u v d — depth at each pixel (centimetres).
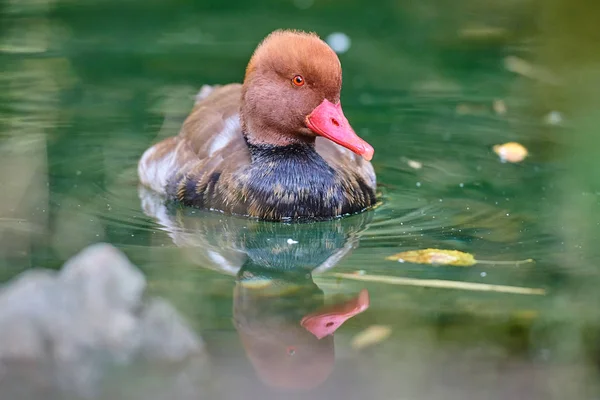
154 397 664
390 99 1555
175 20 1961
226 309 835
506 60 1750
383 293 886
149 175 1243
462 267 956
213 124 1223
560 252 996
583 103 1527
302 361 728
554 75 1670
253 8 2048
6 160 1280
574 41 1839
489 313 830
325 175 1141
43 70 1636
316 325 805
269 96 1124
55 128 1403
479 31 1908
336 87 1107
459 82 1639
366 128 1436
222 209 1150
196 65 1686
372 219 1128
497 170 1280
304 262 984
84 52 1742
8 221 1077
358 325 807
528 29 1919
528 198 1175
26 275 764
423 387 687
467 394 677
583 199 1162
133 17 1972
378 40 1852
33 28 1870
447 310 839
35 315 714
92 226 1080
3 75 1605
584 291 880
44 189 1198
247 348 749
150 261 968
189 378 693
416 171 1283
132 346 716
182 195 1180
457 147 1363
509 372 713
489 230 1073
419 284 908
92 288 746
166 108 1490
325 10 2031
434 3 2089
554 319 816
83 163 1295
